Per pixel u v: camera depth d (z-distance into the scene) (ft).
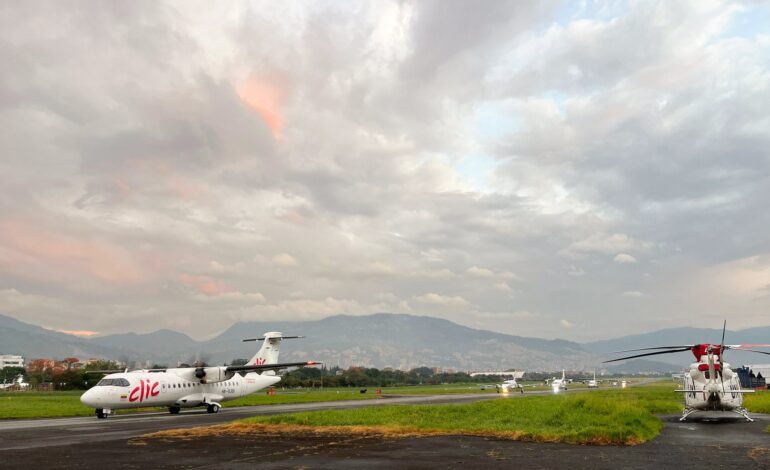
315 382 445.78
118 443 70.13
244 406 168.86
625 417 85.25
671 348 103.30
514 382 378.53
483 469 49.75
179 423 104.58
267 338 174.09
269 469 50.47
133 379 127.75
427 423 88.38
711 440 70.18
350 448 63.87
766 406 125.80
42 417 128.67
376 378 601.21
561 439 69.72
